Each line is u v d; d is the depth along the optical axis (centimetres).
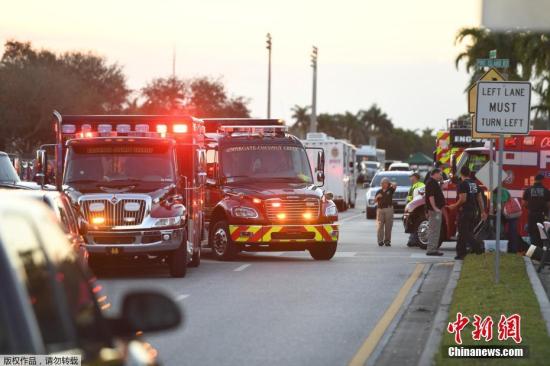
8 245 775
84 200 4322
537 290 3569
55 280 866
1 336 753
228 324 2944
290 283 4122
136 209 4322
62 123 4691
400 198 10531
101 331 946
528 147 5931
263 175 5406
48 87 17262
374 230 8188
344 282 4175
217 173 5369
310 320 3050
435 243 5600
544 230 4478
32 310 784
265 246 5231
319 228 5175
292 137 5547
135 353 962
